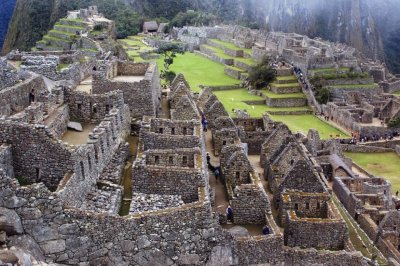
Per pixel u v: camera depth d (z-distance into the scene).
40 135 28.12
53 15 192.88
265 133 61.78
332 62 170.12
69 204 26.69
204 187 31.50
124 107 40.19
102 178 32.34
